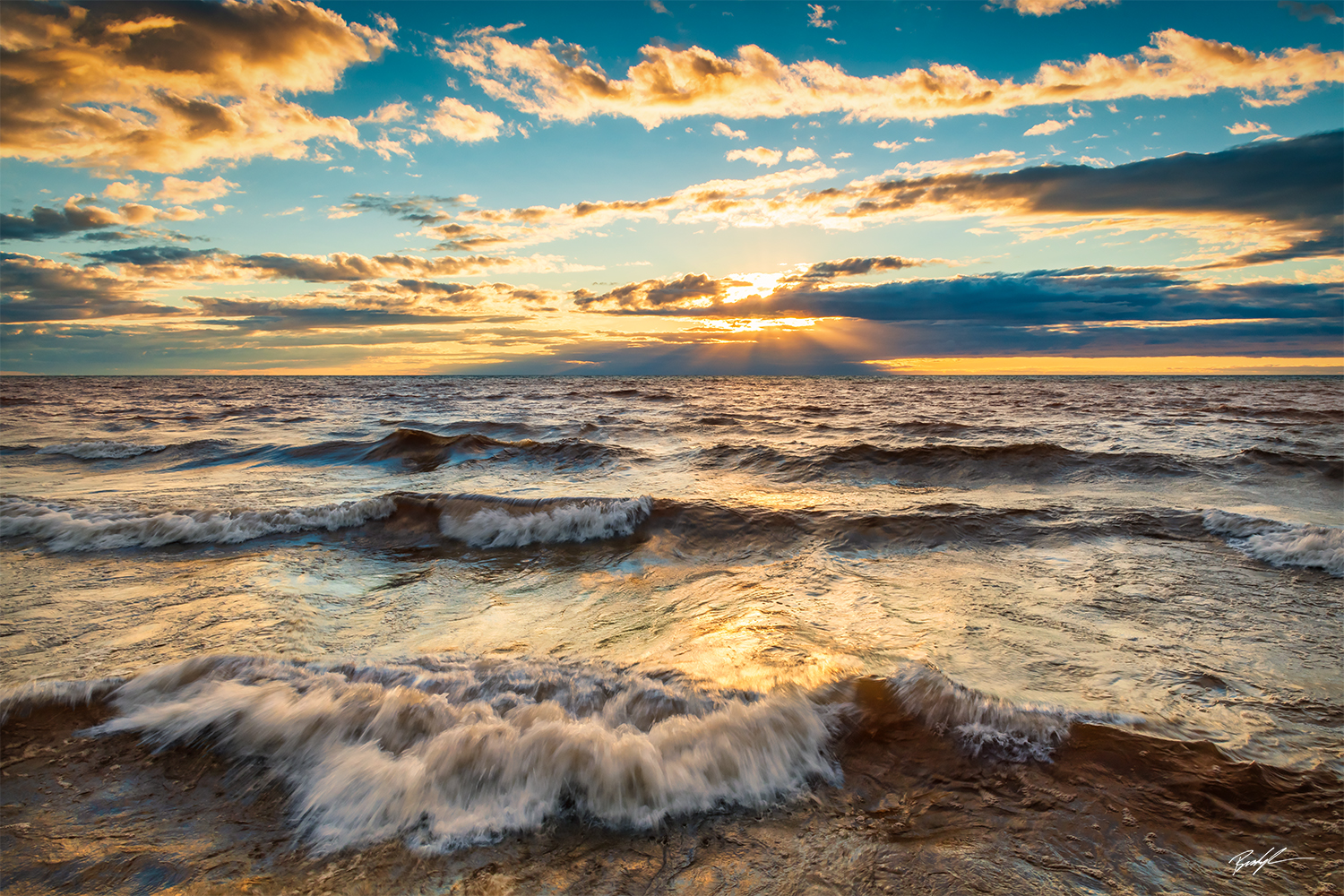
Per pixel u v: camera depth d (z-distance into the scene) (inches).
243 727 120.8
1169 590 208.2
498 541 286.5
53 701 130.0
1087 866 88.4
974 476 428.5
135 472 467.2
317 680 134.9
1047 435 671.8
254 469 482.3
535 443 561.6
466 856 92.0
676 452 557.9
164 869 88.9
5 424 845.8
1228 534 268.8
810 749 116.0
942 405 1197.7
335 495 375.2
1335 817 96.4
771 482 423.5
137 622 181.5
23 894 84.5
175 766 112.0
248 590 212.4
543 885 86.7
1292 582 216.4
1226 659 154.1
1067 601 199.0
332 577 235.3
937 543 268.5
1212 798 101.0
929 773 110.0
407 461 505.0
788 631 173.5
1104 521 291.9
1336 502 343.0
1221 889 83.6
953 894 84.0
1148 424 792.3
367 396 1585.9
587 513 303.7
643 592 219.6
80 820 99.1
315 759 112.0
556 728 114.3
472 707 123.6
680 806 102.4
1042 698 132.3
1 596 204.5
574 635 175.8
